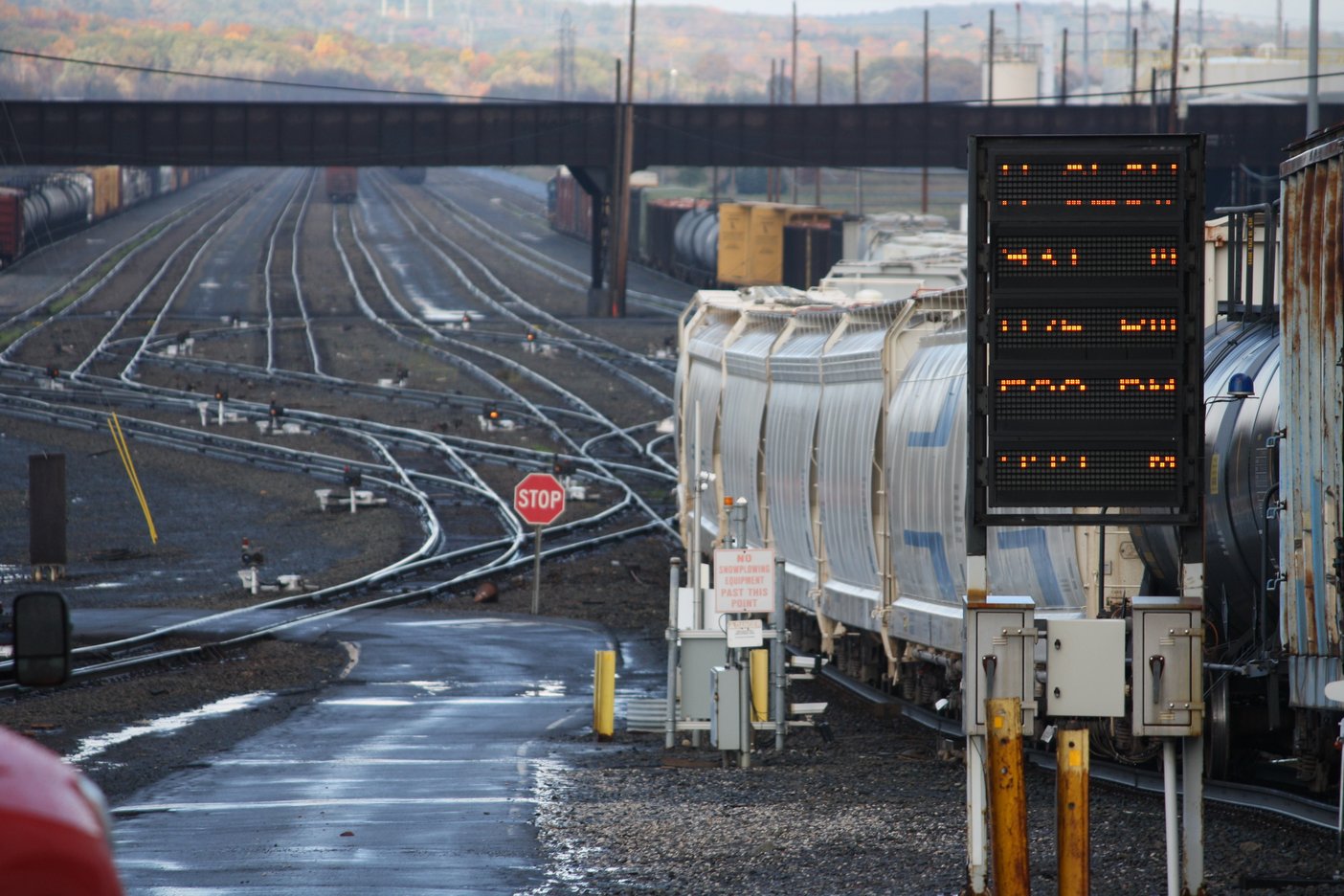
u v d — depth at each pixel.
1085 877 36.91
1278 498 51.41
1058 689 37.97
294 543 163.75
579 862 49.88
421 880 47.06
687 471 131.88
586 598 136.88
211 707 93.69
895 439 78.56
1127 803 56.03
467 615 130.00
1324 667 46.88
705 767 72.00
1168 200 37.25
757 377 107.69
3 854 18.62
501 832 54.84
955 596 71.62
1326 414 46.50
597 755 76.00
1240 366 57.06
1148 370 37.25
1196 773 38.41
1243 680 56.66
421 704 95.38
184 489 192.00
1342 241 45.44
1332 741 49.56
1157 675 37.84
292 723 87.69
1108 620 38.12
